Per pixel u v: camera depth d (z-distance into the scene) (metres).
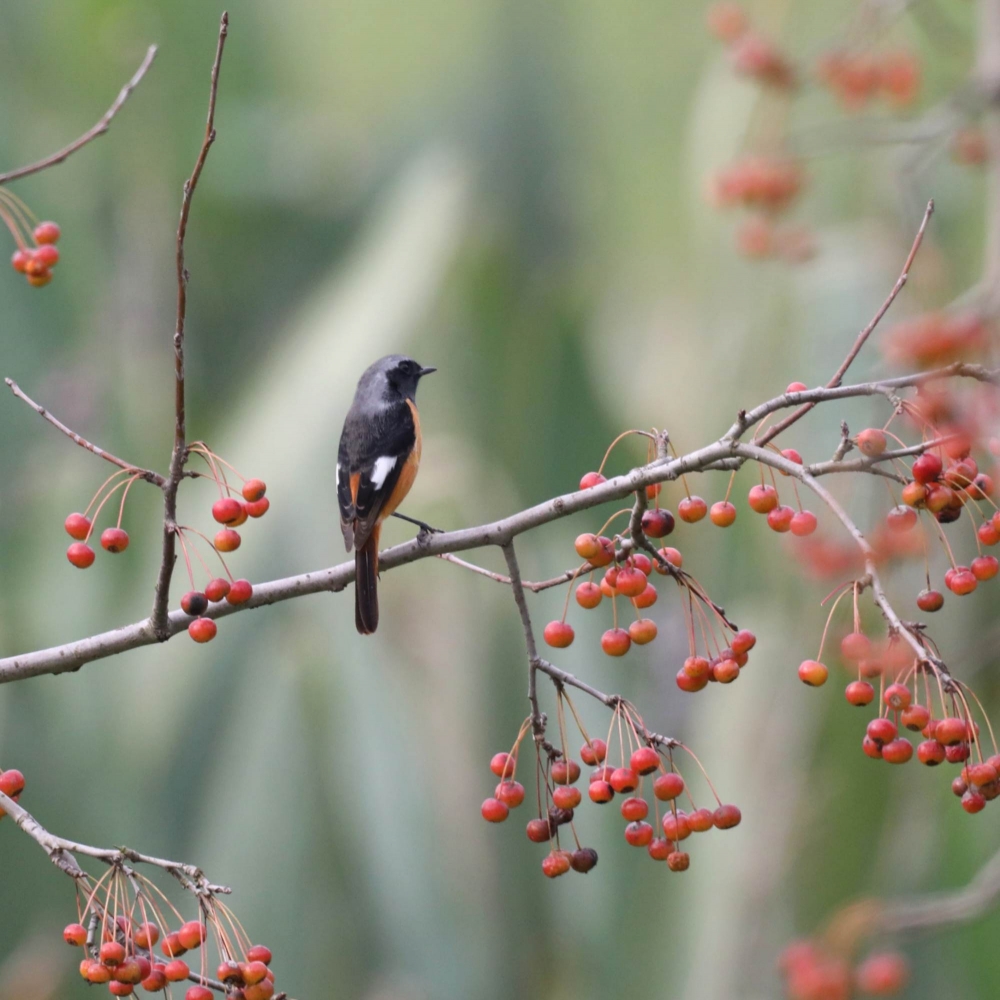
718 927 10.88
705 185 12.39
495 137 15.38
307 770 11.67
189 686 11.95
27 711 12.06
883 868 10.94
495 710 12.20
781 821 11.09
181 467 5.94
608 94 15.55
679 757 11.82
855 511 10.46
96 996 11.85
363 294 13.22
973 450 6.29
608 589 6.07
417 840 11.56
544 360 13.24
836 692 11.16
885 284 11.71
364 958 11.66
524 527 6.28
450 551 6.34
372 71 16.86
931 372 5.74
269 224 16.25
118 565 12.55
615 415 13.22
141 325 15.12
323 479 11.54
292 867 11.57
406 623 12.43
